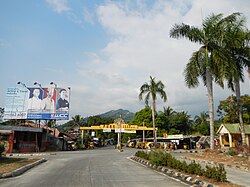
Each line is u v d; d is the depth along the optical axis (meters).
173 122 69.12
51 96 40.22
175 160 13.51
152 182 9.65
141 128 49.66
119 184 9.19
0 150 17.72
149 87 40.03
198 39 22.78
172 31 23.33
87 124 98.00
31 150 36.41
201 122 76.25
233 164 15.70
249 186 8.73
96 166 15.71
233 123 45.75
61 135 46.97
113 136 107.06
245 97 43.81
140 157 20.14
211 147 21.66
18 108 39.34
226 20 21.81
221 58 21.36
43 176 11.45
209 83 22.20
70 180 10.17
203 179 9.65
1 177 11.01
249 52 23.69
